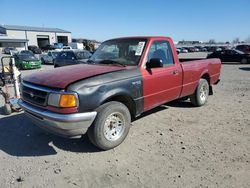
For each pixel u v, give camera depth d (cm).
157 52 521
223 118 590
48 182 340
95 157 407
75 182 339
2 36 6394
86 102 383
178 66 566
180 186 327
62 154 420
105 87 405
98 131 407
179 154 412
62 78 405
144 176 351
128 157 405
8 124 562
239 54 2381
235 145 443
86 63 531
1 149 439
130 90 445
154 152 421
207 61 688
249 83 1116
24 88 444
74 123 375
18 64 2070
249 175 349
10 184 336
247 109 665
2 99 825
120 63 495
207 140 465
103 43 584
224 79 1259
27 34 7062
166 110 654
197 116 606
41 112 392
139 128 528
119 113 432
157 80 501
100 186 330
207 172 358
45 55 2736
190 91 630
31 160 401
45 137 489
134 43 516
